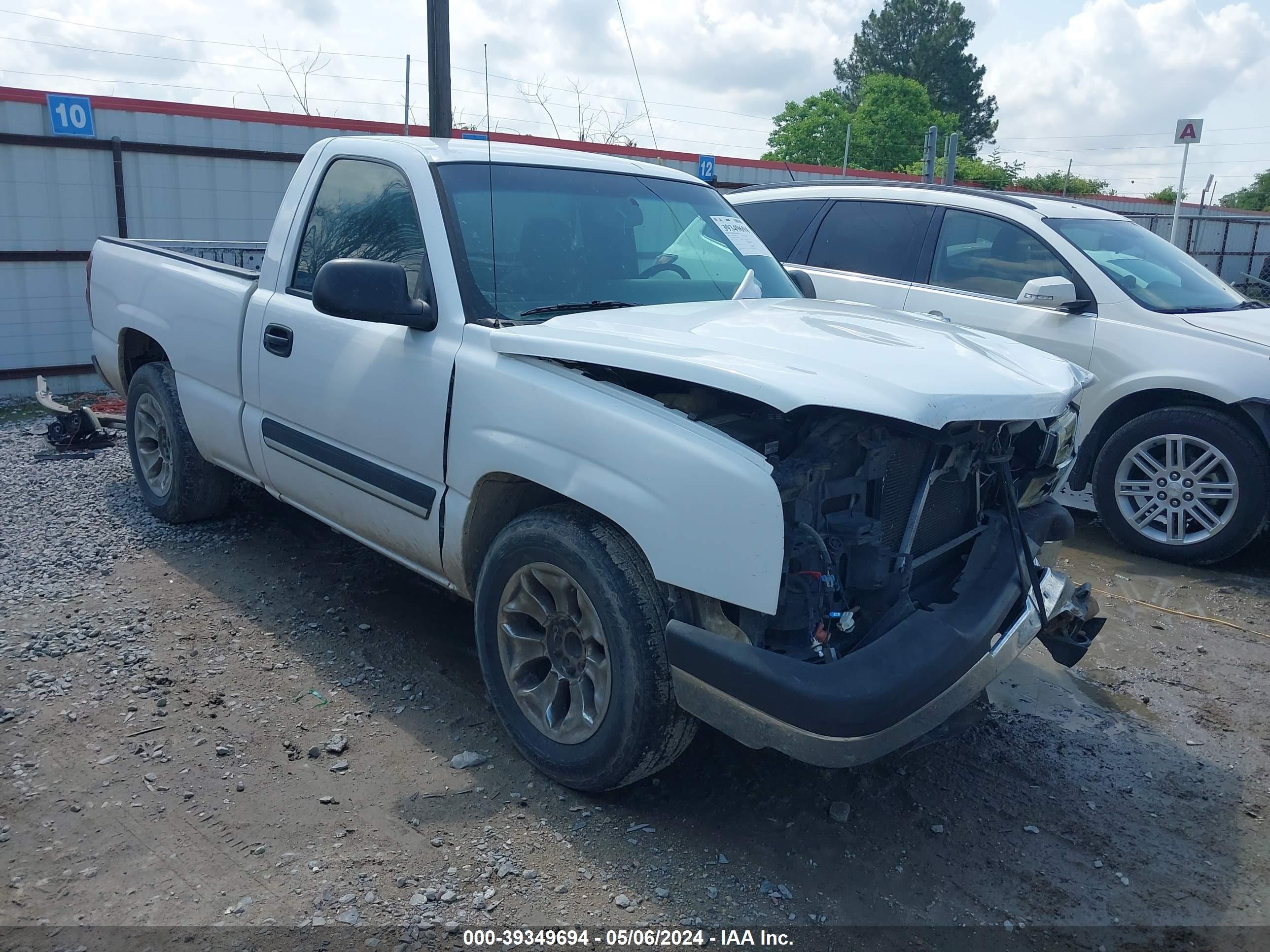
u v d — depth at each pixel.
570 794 3.10
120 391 5.70
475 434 3.20
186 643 4.00
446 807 2.99
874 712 2.49
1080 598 3.47
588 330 3.05
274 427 4.23
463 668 3.91
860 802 3.18
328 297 3.25
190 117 10.18
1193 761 3.57
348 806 2.98
